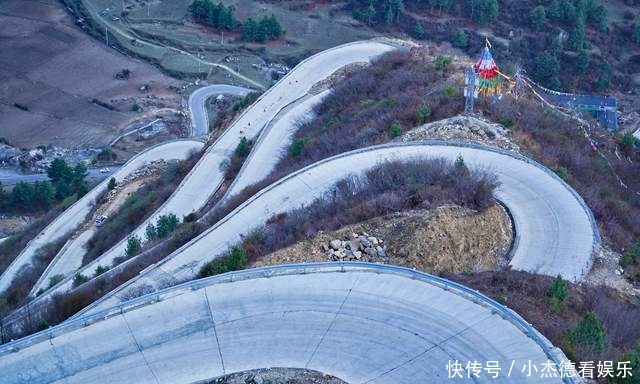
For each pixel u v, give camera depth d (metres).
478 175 47.25
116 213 73.75
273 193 51.81
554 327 32.69
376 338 31.88
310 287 35.44
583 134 63.47
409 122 59.50
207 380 30.14
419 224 41.22
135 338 32.66
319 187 51.31
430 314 33.12
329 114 71.81
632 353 29.89
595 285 40.62
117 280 47.53
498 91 63.31
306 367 30.52
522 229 45.22
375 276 36.03
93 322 33.81
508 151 53.12
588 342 30.70
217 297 35.09
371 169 49.94
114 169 106.19
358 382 29.56
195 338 32.50
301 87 83.81
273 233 43.12
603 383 29.16
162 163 87.19
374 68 78.19
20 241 79.56
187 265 46.84
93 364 31.27
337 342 31.83
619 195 54.91
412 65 75.69
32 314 45.31
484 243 43.09
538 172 50.94
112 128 116.50
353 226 41.75
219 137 77.50
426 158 50.78
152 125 117.38
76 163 106.94
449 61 73.06
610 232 46.78
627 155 65.31
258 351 31.58
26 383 30.34
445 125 57.28
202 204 67.38
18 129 114.62
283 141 70.94
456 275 38.53
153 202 69.69
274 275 36.53
